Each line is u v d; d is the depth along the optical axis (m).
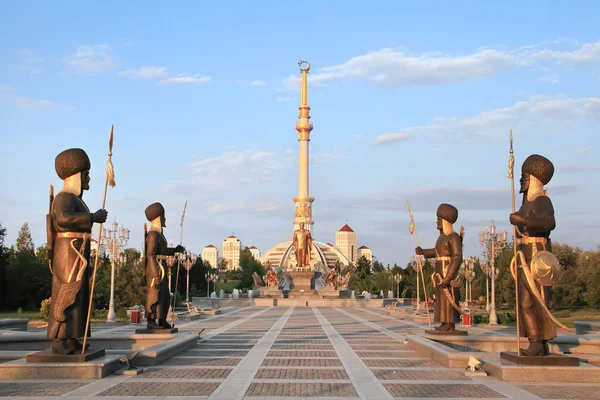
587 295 59.62
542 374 15.78
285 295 80.94
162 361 19.34
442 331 23.39
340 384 15.44
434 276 24.30
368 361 19.92
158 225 26.23
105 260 62.84
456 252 23.69
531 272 16.48
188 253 64.19
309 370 17.84
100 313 45.91
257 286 91.62
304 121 103.06
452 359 18.33
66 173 17.20
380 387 15.02
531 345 16.70
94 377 15.98
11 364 15.94
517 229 17.14
